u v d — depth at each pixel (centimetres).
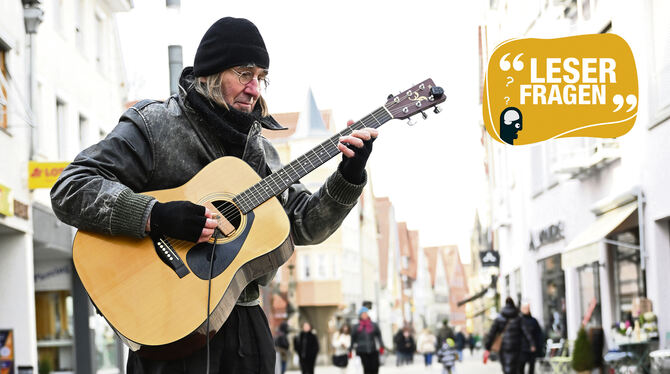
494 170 3844
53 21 2342
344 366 2958
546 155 2602
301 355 2673
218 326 340
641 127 1695
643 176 1702
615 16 1797
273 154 390
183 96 366
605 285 1981
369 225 9544
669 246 1644
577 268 2289
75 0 2567
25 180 1995
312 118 5925
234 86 363
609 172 1941
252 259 349
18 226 1930
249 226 357
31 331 1991
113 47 2984
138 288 343
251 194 363
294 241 389
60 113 2408
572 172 2078
